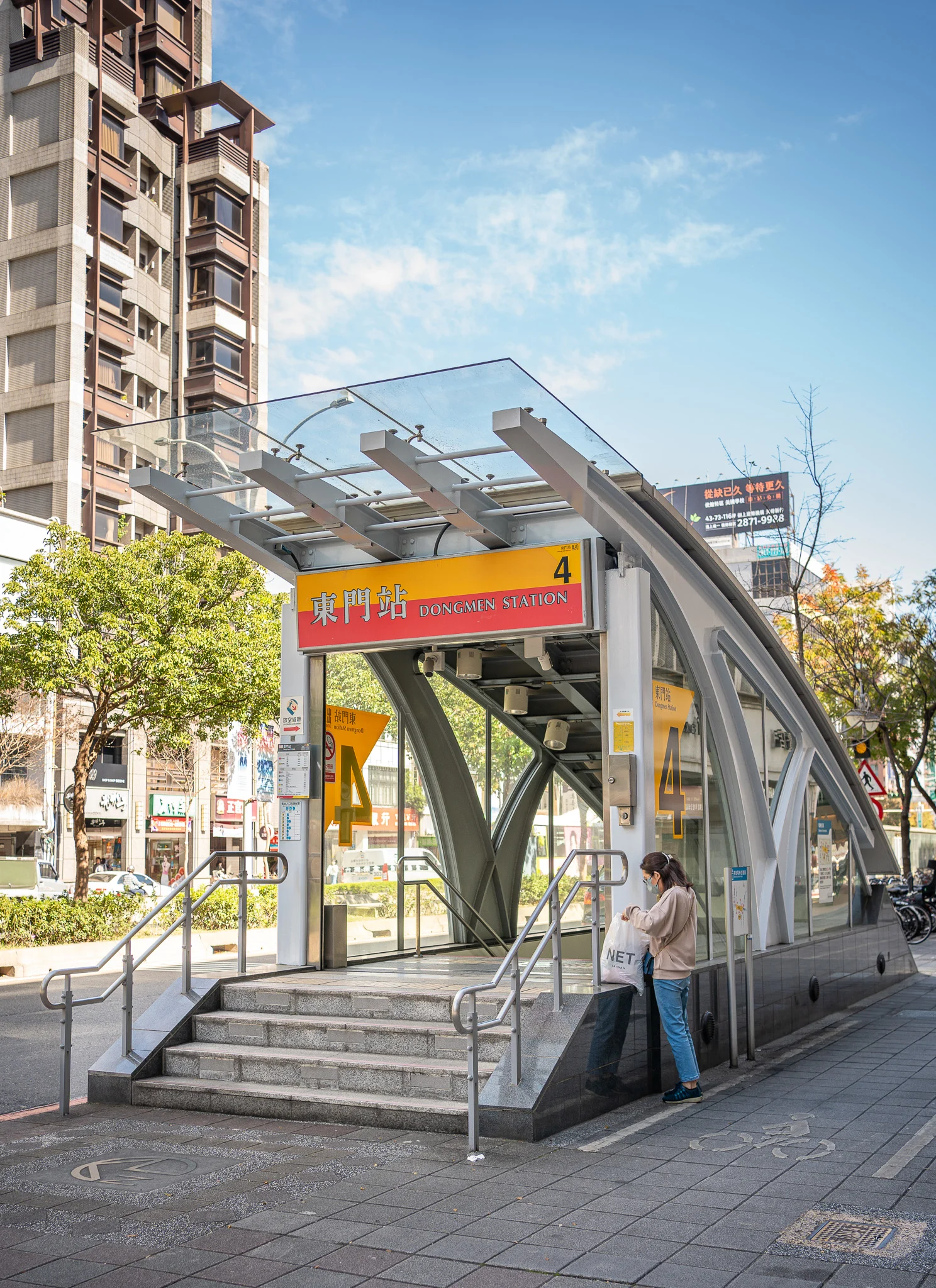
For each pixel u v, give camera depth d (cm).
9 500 4231
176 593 2047
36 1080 891
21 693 2441
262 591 2169
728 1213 513
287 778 962
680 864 834
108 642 1992
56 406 4197
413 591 906
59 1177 587
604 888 830
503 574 870
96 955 1711
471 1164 598
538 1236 486
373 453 735
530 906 1340
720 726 975
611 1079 723
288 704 970
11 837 3425
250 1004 834
